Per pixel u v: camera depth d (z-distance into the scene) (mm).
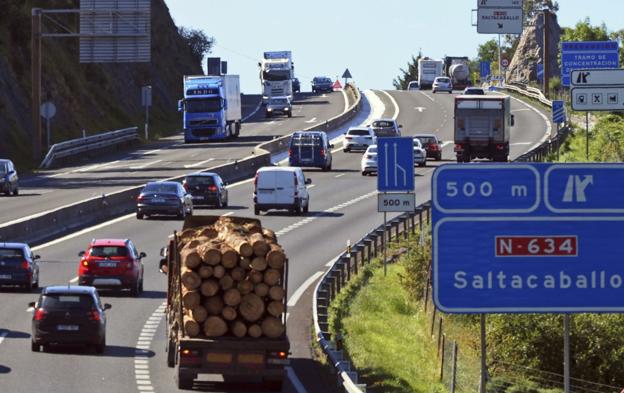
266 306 61062
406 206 103438
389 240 124375
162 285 102750
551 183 41938
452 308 41969
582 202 41938
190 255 60531
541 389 75000
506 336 80875
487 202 41938
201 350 60531
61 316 71750
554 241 41969
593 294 42000
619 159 181000
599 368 79750
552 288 42000
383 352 83188
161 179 187000
